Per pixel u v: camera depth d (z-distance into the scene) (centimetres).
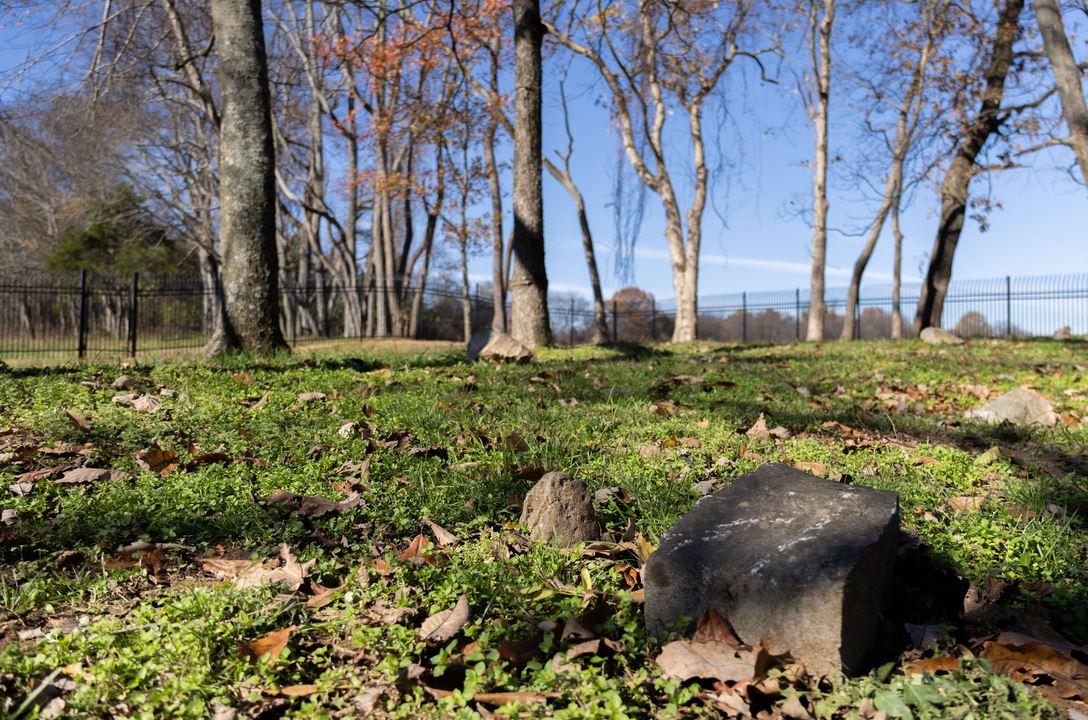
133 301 1853
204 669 285
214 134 3098
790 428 691
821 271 2378
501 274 2898
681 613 308
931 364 1267
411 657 301
